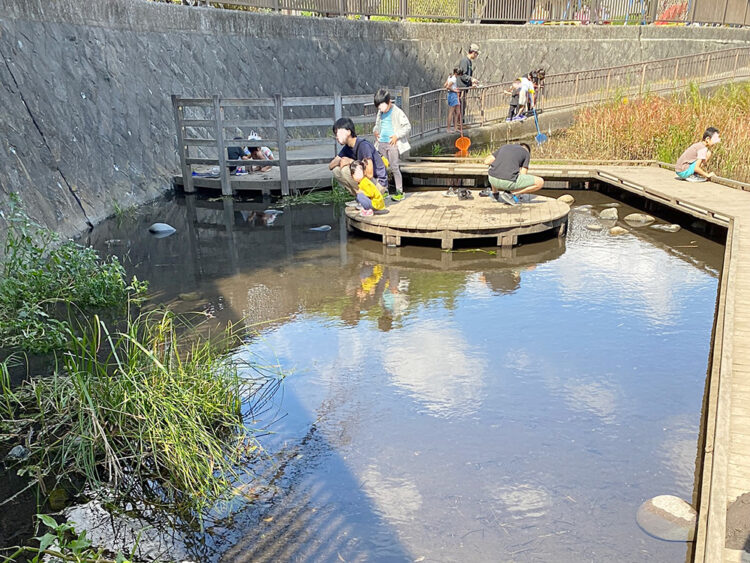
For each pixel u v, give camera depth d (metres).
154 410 3.76
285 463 3.73
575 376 4.68
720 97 15.00
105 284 6.27
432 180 12.26
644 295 6.25
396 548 3.04
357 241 8.31
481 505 3.33
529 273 6.95
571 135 14.80
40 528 3.23
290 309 6.04
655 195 9.09
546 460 3.70
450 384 4.59
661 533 3.07
